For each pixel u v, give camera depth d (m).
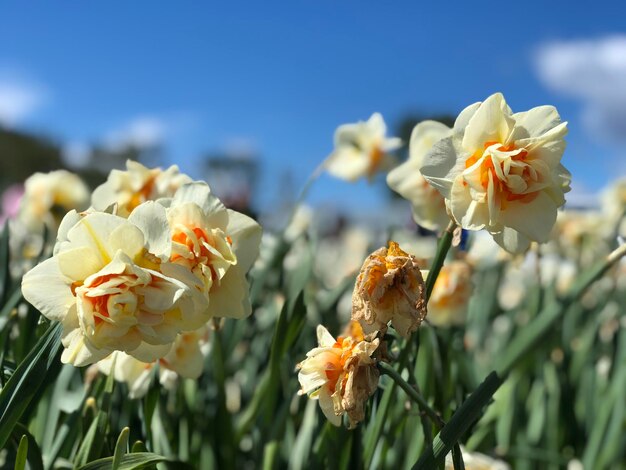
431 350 0.51
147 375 0.45
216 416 0.54
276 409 0.60
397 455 0.58
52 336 0.33
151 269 0.30
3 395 0.32
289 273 0.79
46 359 0.33
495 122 0.34
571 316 0.89
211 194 0.35
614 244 0.70
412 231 0.85
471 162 0.35
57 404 0.47
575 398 0.85
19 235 0.86
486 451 0.71
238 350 0.79
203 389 0.63
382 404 0.42
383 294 0.31
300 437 0.54
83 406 0.44
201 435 0.59
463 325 0.75
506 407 0.72
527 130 0.34
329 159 0.84
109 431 0.43
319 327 0.34
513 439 0.72
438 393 0.49
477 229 0.34
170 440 0.53
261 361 0.72
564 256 1.14
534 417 0.80
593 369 0.81
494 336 1.03
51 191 0.85
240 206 1.13
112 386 0.40
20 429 0.36
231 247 0.35
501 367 0.39
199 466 0.58
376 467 0.48
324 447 0.46
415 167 0.51
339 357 0.32
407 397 0.48
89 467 0.33
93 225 0.29
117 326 0.28
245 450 0.65
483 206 0.34
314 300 0.78
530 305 0.84
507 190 0.34
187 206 0.34
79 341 0.30
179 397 0.55
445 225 0.50
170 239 0.30
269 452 0.52
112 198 0.47
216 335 0.52
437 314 0.62
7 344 0.48
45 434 0.48
